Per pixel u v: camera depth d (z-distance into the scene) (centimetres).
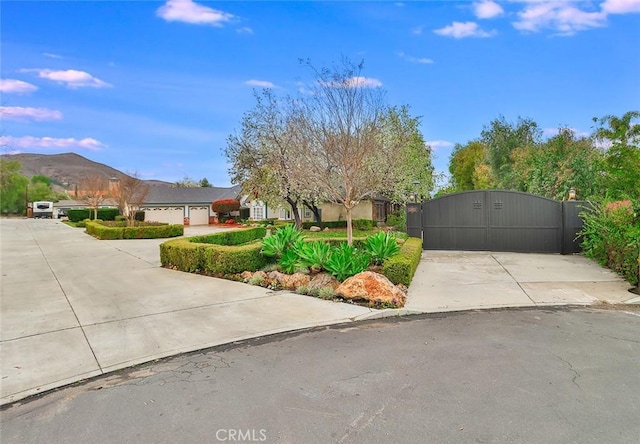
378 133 965
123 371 387
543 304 606
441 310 582
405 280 705
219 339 469
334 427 274
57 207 5384
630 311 566
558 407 294
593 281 758
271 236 870
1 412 312
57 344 457
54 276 891
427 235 1287
